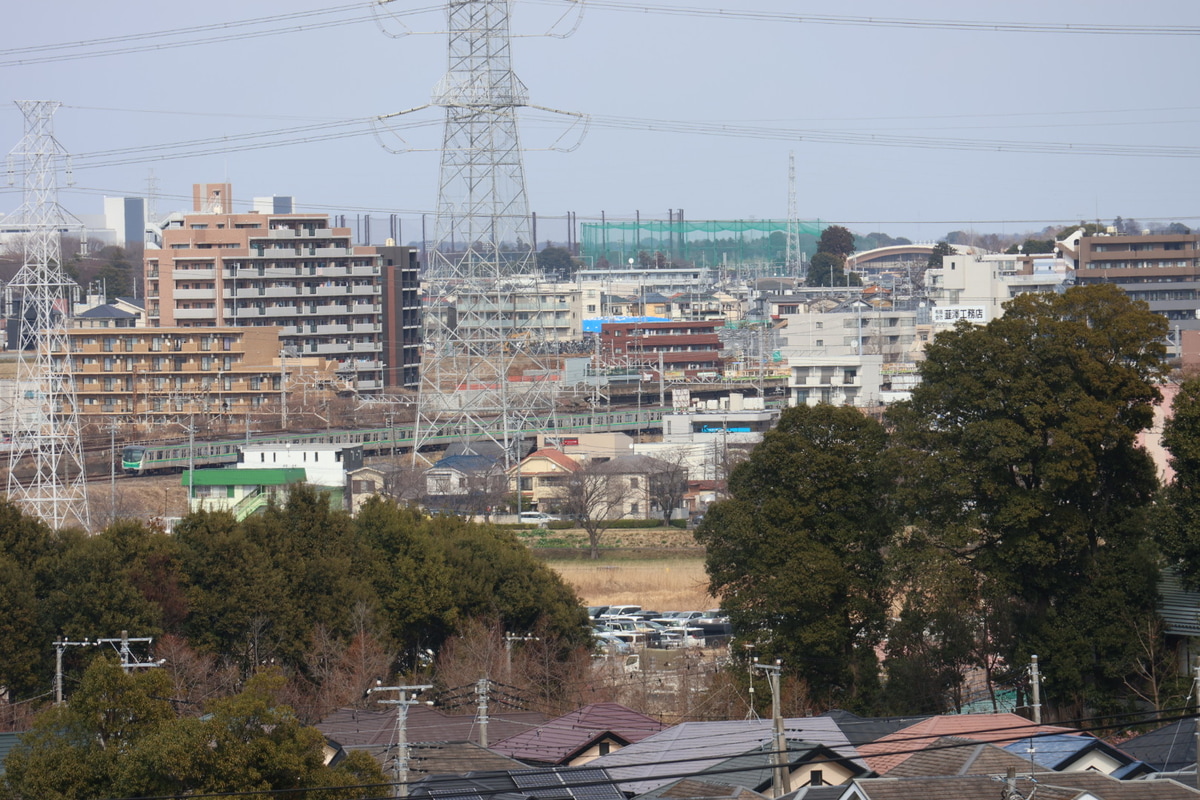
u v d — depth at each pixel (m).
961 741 107.12
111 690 87.56
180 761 81.69
